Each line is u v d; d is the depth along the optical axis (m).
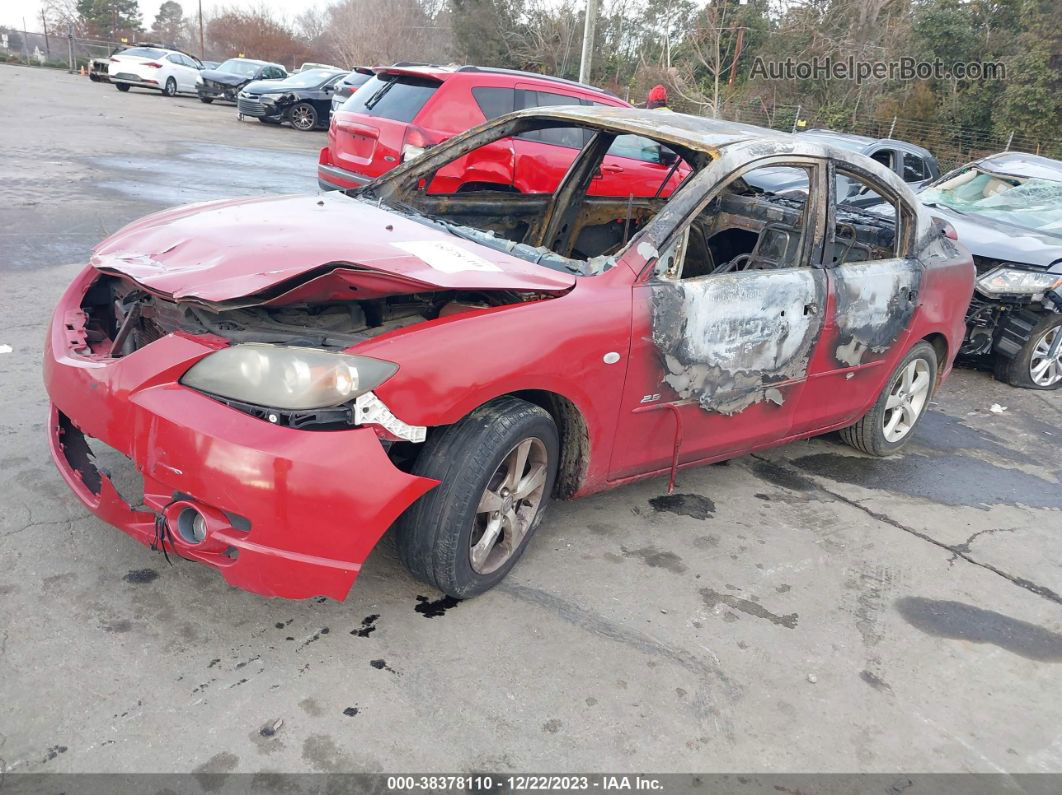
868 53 26.25
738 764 2.44
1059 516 4.48
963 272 4.82
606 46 34.41
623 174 6.51
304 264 2.63
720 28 25.88
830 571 3.58
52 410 2.99
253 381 2.43
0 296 5.54
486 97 7.31
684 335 3.27
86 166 10.70
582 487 3.26
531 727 2.45
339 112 7.64
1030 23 24.27
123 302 3.11
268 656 2.58
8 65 37.97
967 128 25.08
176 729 2.26
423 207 4.18
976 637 3.26
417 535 2.73
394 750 2.30
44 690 2.33
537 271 3.07
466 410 2.65
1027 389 6.84
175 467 2.39
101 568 2.88
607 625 2.97
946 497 4.53
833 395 4.22
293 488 2.34
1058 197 7.56
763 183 6.98
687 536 3.68
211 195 9.77
